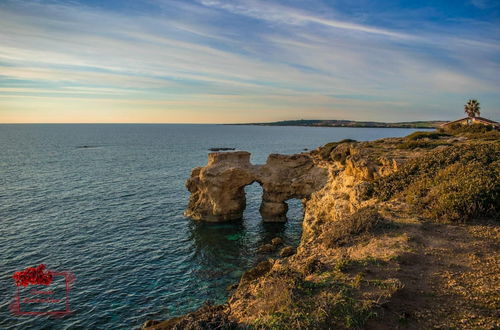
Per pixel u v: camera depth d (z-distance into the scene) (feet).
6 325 71.46
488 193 50.65
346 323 26.71
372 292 30.73
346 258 39.29
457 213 48.32
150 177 249.75
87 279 92.32
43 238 119.55
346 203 97.86
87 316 75.72
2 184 208.54
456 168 67.77
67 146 524.93
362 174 105.70
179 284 91.66
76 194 187.32
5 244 112.68
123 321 74.38
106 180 232.53
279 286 33.53
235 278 95.86
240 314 32.99
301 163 168.86
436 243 41.22
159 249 116.26
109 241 120.47
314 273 36.94
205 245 122.83
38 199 173.47
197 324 30.96
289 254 107.55
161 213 159.94
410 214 52.90
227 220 158.10
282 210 161.27
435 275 33.47
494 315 26.20
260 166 167.84
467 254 37.60
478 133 165.58
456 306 27.99
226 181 155.12
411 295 30.17
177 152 451.53
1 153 398.83
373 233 46.14
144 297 84.48
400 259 36.91
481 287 30.40
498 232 42.68
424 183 66.64
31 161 326.24
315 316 27.96
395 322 26.58
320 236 51.90
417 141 137.28
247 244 125.59
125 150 469.16
